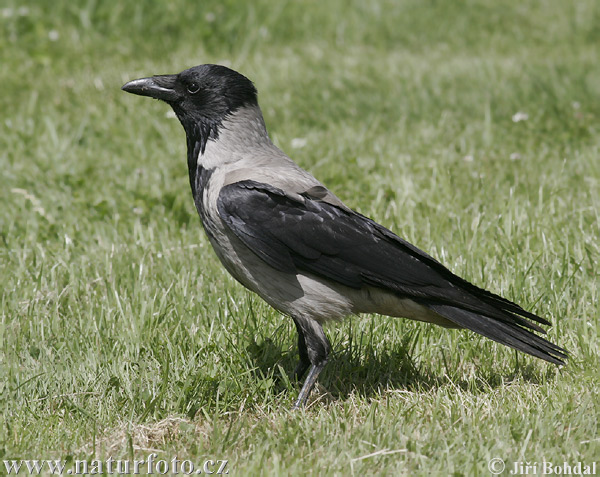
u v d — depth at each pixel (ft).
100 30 70.03
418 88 59.00
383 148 48.16
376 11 79.46
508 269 32.45
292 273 25.77
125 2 71.41
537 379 27.17
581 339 28.40
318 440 22.74
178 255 35.53
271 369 28.02
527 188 40.75
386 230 26.22
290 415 24.77
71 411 25.04
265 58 67.56
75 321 30.32
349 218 26.13
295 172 27.27
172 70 63.57
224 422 24.85
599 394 24.80
